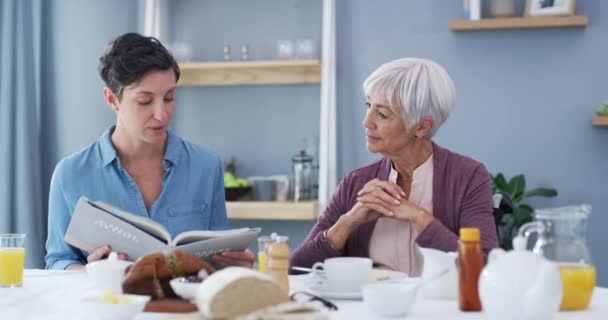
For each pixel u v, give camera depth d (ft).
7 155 11.22
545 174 12.19
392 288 4.29
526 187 12.24
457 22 12.05
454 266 4.83
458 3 12.46
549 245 4.65
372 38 12.75
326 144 12.30
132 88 6.51
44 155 12.39
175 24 13.48
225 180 12.32
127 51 6.50
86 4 12.51
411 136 6.54
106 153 6.98
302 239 13.00
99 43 12.50
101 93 12.49
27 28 11.60
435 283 4.83
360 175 6.95
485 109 12.35
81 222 5.82
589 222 12.07
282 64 12.40
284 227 13.07
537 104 12.21
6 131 11.21
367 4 12.76
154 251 5.65
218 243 5.55
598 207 12.05
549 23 11.84
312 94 13.05
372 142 6.56
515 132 12.27
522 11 12.29
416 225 6.09
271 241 5.01
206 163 7.35
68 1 12.47
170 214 7.08
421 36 12.57
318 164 12.85
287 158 13.14
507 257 4.09
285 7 13.12
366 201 6.26
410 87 6.33
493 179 11.75
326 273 4.98
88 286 5.52
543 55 12.19
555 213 4.66
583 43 12.07
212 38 13.38
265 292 3.99
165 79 6.55
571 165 12.12
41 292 5.28
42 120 12.37
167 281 4.69
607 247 12.01
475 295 4.39
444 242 5.94
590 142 12.07
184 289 4.47
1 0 11.23
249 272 4.02
